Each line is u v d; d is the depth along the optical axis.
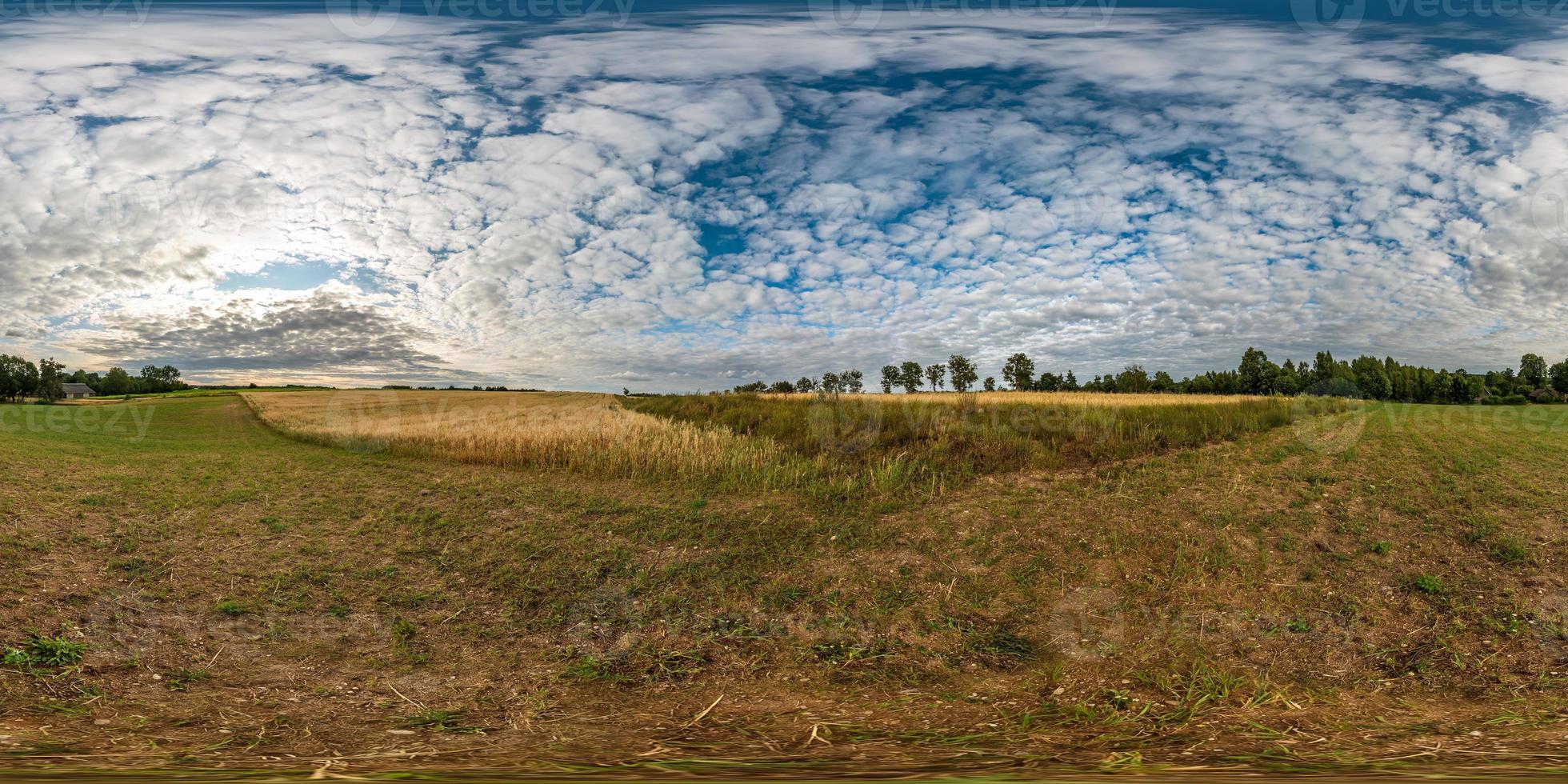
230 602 7.56
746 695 5.76
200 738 4.28
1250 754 3.92
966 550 9.45
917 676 6.18
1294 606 7.60
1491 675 6.01
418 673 6.16
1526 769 3.45
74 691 5.15
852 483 12.59
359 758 3.81
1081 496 11.41
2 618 6.29
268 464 17.50
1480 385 45.72
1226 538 9.45
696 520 11.03
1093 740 4.37
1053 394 31.59
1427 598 7.63
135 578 8.05
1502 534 9.12
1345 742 4.26
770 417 20.12
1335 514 10.23
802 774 3.43
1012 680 6.09
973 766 3.70
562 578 8.70
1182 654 6.52
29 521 9.63
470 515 11.64
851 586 8.36
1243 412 17.75
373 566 9.16
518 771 3.45
